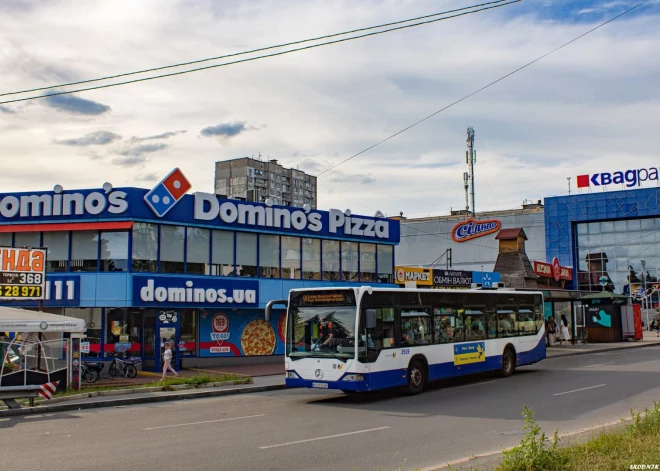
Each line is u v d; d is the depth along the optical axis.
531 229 72.81
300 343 18.09
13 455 10.90
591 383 20.69
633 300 67.50
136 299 26.48
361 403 17.59
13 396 17.41
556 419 13.91
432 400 17.73
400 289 19.12
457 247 71.88
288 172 126.31
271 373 26.42
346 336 17.42
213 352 29.91
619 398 16.92
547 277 54.34
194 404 18.38
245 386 21.75
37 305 26.92
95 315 27.44
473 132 74.81
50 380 19.38
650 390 18.44
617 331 46.00
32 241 27.89
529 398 17.48
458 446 11.20
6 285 20.98
